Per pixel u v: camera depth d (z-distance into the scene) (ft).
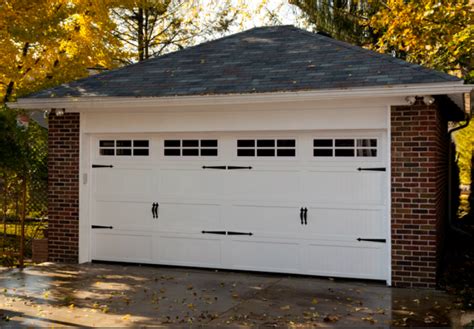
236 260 30.81
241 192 30.73
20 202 38.81
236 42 36.24
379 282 27.94
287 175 29.84
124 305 23.56
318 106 28.53
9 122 34.45
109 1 47.16
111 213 33.32
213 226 31.30
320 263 29.14
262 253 30.27
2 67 40.98
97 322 21.13
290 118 29.14
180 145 31.99
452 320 21.30
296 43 33.96
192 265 31.73
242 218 30.71
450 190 45.14
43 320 21.42
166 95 29.81
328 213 28.99
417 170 26.71
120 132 32.65
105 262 33.40
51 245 33.83
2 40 37.83
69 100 31.48
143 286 27.12
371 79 26.73
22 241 34.73
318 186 29.19
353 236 28.50
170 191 32.19
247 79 30.09
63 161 33.50
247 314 22.13
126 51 58.59
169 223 32.19
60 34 37.01
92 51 45.55
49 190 33.78
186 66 33.94
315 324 20.81
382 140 27.91
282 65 31.04
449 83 24.63
